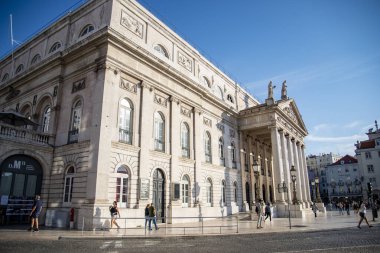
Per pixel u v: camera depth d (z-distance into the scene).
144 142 19.91
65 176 18.50
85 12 21.97
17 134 18.11
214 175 28.36
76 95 19.53
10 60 29.64
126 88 19.58
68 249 9.91
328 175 81.31
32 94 23.34
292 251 9.76
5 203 17.19
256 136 39.09
